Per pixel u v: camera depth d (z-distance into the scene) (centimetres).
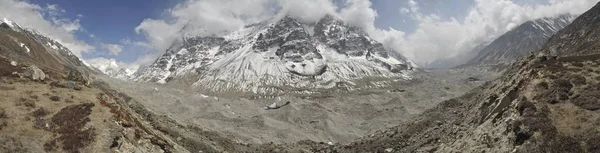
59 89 4869
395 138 7794
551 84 4450
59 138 3862
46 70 5506
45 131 3900
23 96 4394
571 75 4509
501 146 4106
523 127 3938
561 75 4569
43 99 4444
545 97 4272
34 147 3697
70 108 4297
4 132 3738
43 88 4769
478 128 4903
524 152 3725
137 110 7525
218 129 12462
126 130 4216
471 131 5138
